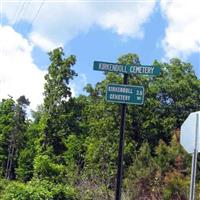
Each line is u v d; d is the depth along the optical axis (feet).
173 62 178.81
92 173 91.56
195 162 24.38
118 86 39.24
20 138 235.81
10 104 240.53
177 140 92.53
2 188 95.50
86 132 194.90
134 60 167.53
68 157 180.24
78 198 80.94
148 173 88.74
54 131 197.67
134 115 164.76
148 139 163.73
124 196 88.17
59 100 199.41
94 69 40.01
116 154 116.98
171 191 81.56
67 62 199.31
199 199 73.20
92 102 195.52
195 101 173.27
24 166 205.77
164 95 172.86
